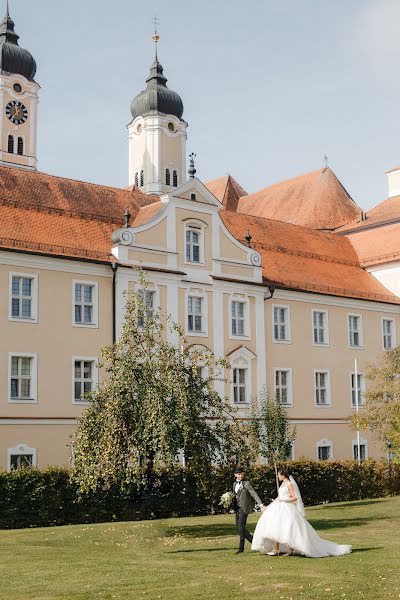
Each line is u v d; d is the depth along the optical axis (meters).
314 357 50.97
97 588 15.45
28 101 93.25
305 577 16.30
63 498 29.94
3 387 37.31
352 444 52.09
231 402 45.31
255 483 35.84
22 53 93.19
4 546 22.55
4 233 39.53
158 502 31.56
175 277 44.03
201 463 26.70
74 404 39.44
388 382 42.69
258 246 53.12
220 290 46.22
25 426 37.62
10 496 29.08
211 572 17.22
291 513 19.30
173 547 22.14
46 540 23.94
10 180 44.50
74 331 39.94
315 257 55.91
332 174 75.50
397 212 61.88
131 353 26.47
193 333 44.44
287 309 50.06
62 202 45.31
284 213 75.88
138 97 99.44
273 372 48.44
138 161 99.06
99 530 26.33
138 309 27.97
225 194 83.12
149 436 25.23
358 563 17.97
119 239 42.06
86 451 25.45
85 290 40.97
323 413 50.78
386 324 56.16
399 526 26.73
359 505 35.50
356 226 63.44
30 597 14.73
